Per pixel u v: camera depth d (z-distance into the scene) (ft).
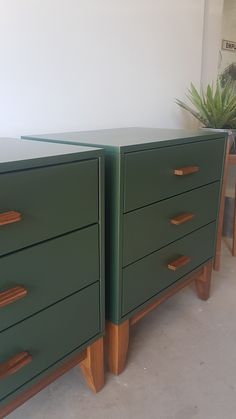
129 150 2.80
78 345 2.86
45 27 3.66
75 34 3.97
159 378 3.35
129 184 2.89
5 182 1.99
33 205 2.19
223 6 6.22
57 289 2.53
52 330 2.58
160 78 5.32
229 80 6.79
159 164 3.17
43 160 2.18
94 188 2.60
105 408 3.01
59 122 4.09
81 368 3.16
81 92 4.24
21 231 2.16
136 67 4.87
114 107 4.72
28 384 2.50
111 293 3.14
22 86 3.63
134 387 3.24
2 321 2.20
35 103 3.79
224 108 5.23
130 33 4.64
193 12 5.56
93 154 2.51
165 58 5.30
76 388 3.22
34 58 3.65
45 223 2.30
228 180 6.90
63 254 2.50
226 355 3.68
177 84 5.66
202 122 5.63
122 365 3.42
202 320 4.30
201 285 4.63
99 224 2.74
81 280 2.72
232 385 3.28
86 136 3.50
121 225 2.93
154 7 4.87
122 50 4.60
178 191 3.54
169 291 3.87
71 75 4.07
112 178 2.81
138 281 3.32
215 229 4.50
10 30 3.38
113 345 3.31
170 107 5.65
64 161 2.31
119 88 4.72
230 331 4.09
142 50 4.88
